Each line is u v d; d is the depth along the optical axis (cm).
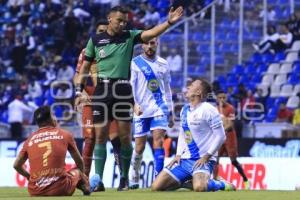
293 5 4481
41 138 1578
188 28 4397
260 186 2922
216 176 2639
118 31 1872
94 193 1741
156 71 2048
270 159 2920
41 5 4950
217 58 4353
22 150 1599
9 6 5038
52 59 4669
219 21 4400
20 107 4169
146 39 1878
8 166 3203
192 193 1695
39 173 1562
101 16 4794
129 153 1988
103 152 1931
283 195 1595
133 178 2108
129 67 1912
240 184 2920
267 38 4369
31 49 4781
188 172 1852
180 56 4331
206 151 1836
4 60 4781
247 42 4372
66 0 4897
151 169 3042
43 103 4338
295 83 4147
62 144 1579
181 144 1872
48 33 4812
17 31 4909
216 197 1508
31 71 4625
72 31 4753
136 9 4719
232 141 2692
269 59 4300
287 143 3142
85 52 1922
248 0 4453
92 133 1967
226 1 4397
